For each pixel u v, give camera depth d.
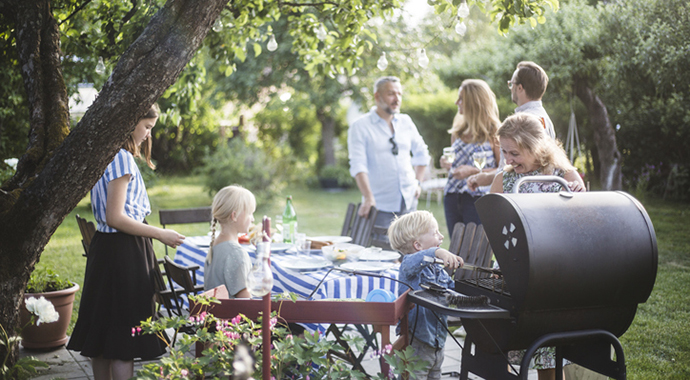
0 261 2.12
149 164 2.77
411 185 4.44
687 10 4.15
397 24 12.27
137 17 3.26
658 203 6.10
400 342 2.24
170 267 2.70
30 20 2.59
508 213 1.84
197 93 4.24
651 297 4.00
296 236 3.60
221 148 11.48
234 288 2.45
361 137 4.36
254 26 3.88
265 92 13.70
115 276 2.43
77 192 2.13
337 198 12.33
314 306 2.05
